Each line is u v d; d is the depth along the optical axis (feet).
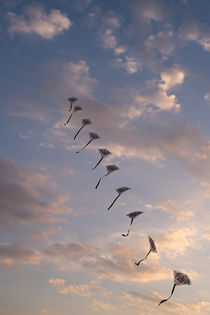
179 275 38.91
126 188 52.85
